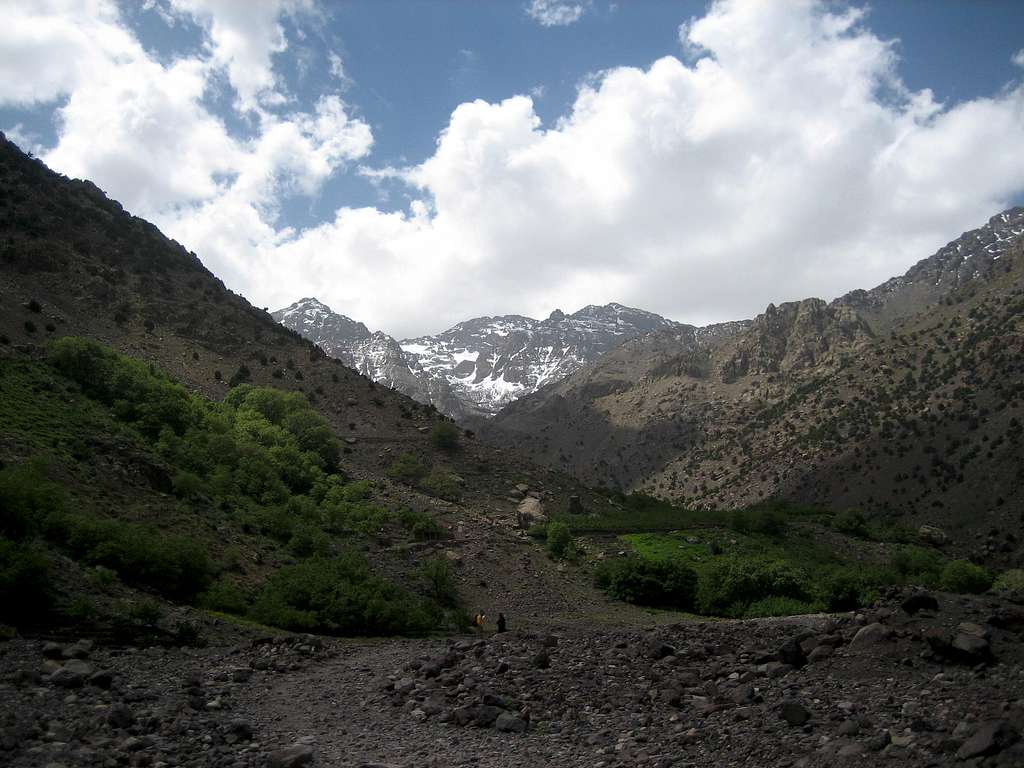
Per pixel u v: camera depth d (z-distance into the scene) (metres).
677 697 17.30
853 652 18.27
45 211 119.50
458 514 79.06
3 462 38.41
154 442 60.06
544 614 56.62
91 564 31.62
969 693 14.02
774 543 89.88
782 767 11.69
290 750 13.04
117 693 16.95
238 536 47.50
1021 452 170.62
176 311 114.81
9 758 11.51
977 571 65.88
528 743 14.85
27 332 81.50
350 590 38.88
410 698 19.31
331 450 82.75
